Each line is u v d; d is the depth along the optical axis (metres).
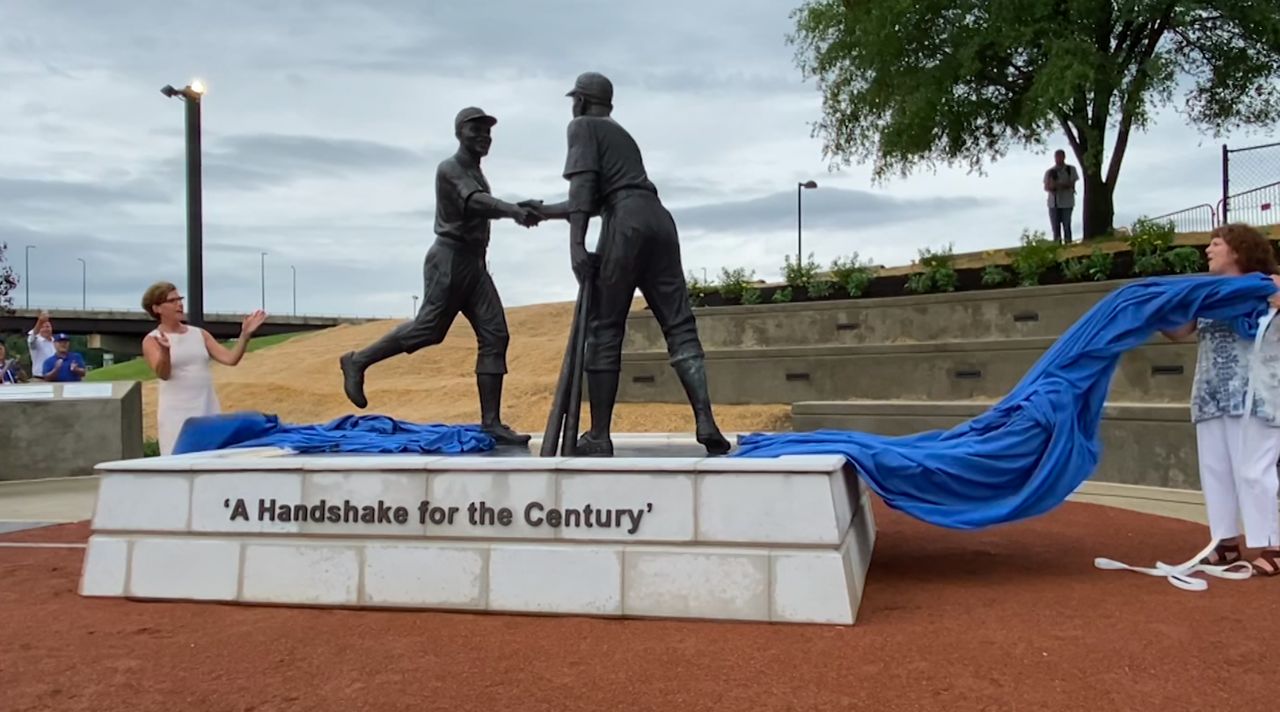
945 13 19.67
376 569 5.65
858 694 4.05
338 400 21.38
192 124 14.20
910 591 5.88
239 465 5.89
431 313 7.68
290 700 4.12
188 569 5.88
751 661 4.52
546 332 30.67
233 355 7.80
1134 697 3.95
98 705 4.09
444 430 7.55
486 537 5.55
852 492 6.13
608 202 6.90
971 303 14.41
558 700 4.06
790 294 16.31
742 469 5.25
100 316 61.47
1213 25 19.58
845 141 22.38
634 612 5.31
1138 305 6.23
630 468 5.39
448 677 4.38
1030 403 6.20
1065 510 9.28
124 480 6.05
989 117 20.95
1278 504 6.59
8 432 13.92
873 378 14.53
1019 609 5.37
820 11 21.59
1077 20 18.39
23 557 7.60
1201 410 6.24
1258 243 6.28
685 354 7.05
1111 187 20.72
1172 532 7.92
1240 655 4.45
